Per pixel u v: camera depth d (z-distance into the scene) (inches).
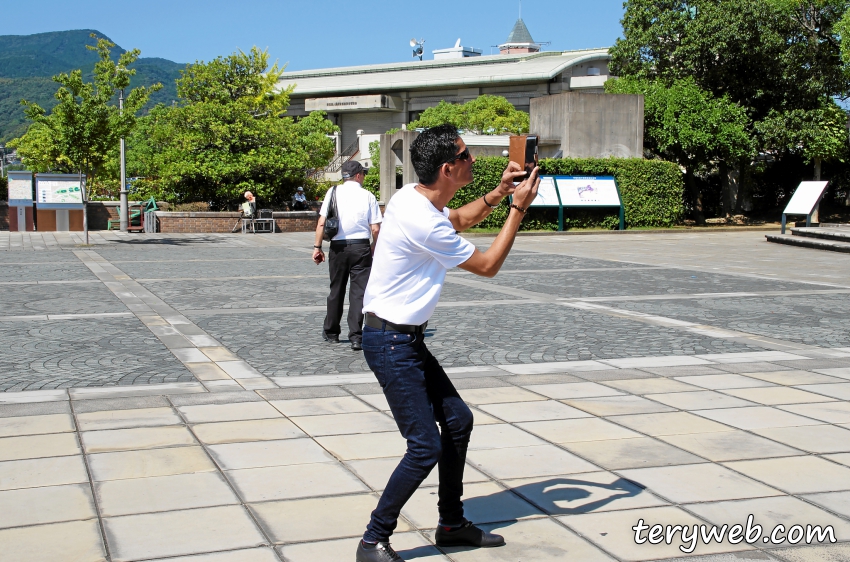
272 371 265.0
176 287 480.1
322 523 143.3
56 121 831.1
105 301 420.8
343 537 137.8
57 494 155.1
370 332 126.4
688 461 176.9
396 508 125.1
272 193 1122.7
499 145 1141.7
